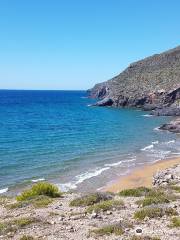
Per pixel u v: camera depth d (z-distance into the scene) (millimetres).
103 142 74000
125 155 60406
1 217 18359
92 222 15672
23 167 49312
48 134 85312
